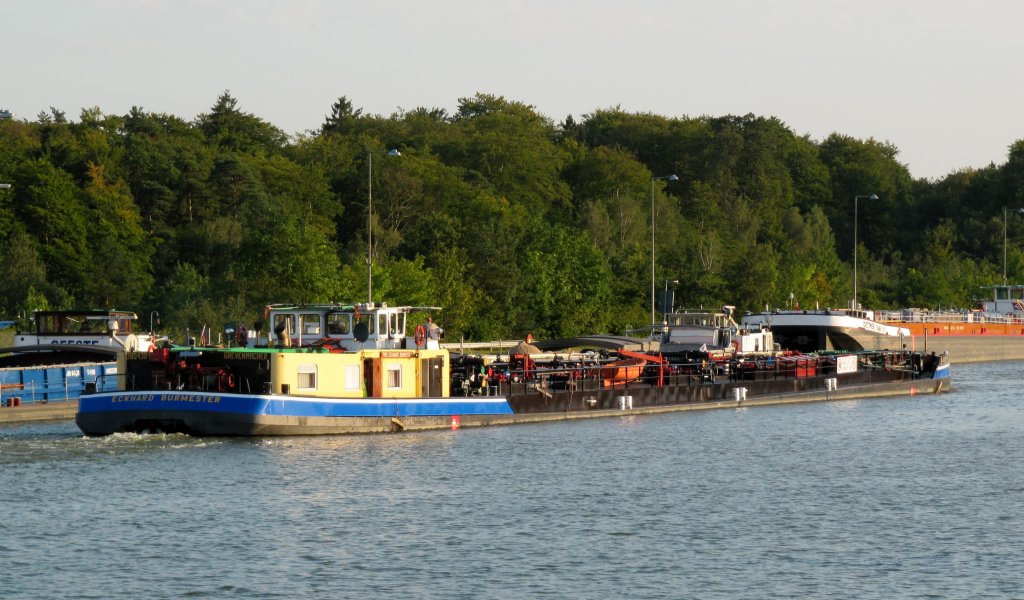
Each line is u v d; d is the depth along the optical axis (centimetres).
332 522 5997
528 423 9406
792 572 5256
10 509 6147
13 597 4831
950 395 12525
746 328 13212
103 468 7100
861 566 5347
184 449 7662
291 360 8075
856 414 10575
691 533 5891
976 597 4934
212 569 5203
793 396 11538
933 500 6669
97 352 9731
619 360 10575
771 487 7006
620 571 5247
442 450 7994
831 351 13362
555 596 4912
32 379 9481
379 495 6600
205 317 14700
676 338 12512
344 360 8394
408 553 5478
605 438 8738
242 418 7894
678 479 7219
